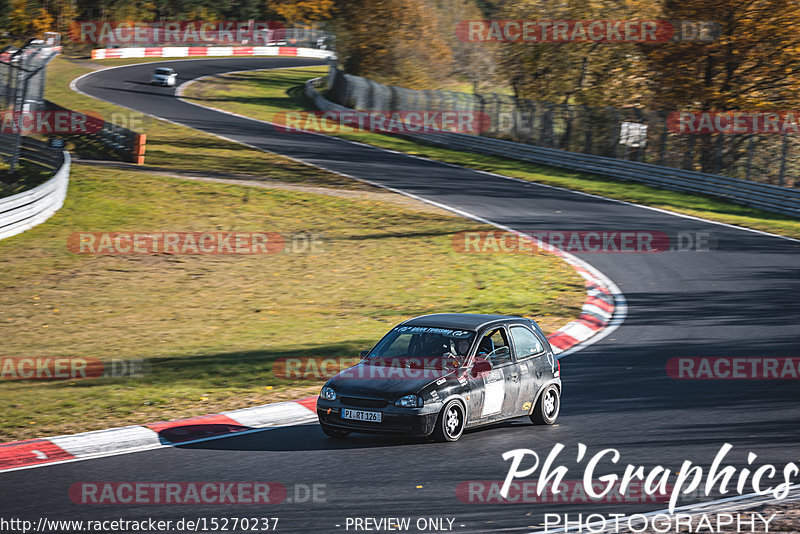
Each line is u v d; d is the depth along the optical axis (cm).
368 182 14438
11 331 6781
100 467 3653
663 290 8281
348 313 7419
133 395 4988
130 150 15750
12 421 4412
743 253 9906
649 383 5269
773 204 12862
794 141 14412
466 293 8144
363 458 3778
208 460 3753
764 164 14938
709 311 7419
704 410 4634
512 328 4494
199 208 12131
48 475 3538
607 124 17075
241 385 5228
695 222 11812
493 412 4247
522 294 8081
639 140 16488
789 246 10306
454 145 18712
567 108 17925
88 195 12444
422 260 9594
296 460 3750
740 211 12925
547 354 4584
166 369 5634
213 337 6606
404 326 4506
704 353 6034
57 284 8344
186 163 15512
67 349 6231
